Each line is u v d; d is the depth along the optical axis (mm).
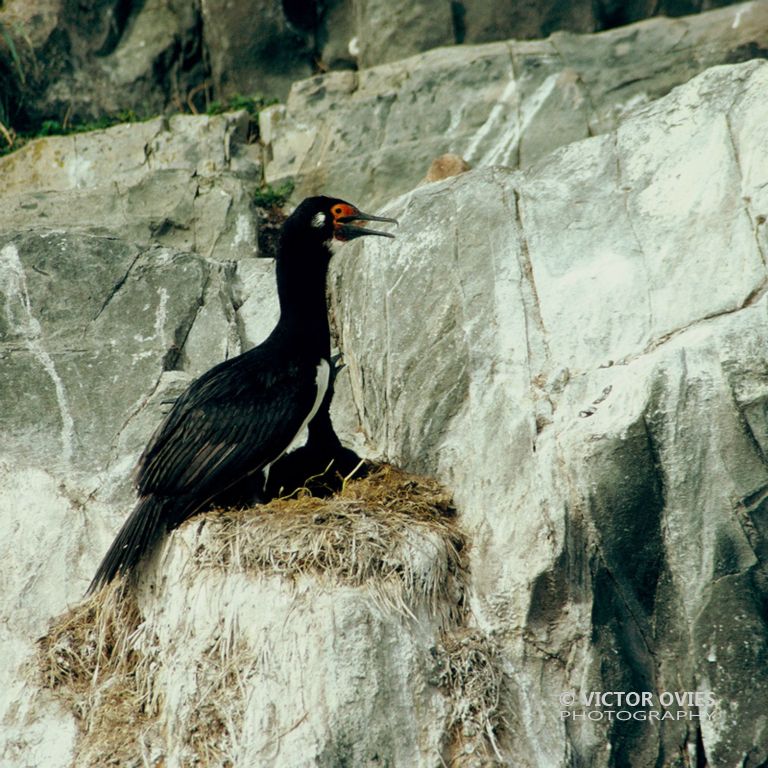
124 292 13430
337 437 12266
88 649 11078
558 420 10859
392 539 10438
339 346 13727
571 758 10281
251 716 9828
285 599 10102
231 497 11336
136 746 10297
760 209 11062
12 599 11484
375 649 9984
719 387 10383
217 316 13438
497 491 10961
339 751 9688
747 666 10320
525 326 11531
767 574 10367
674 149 12023
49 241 13602
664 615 10562
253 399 11211
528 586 10469
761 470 10312
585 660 10484
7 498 11961
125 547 10664
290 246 12008
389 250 12750
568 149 12656
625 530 10469
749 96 11750
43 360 12797
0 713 10906
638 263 11531
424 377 11977
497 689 10305
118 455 12195
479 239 12195
